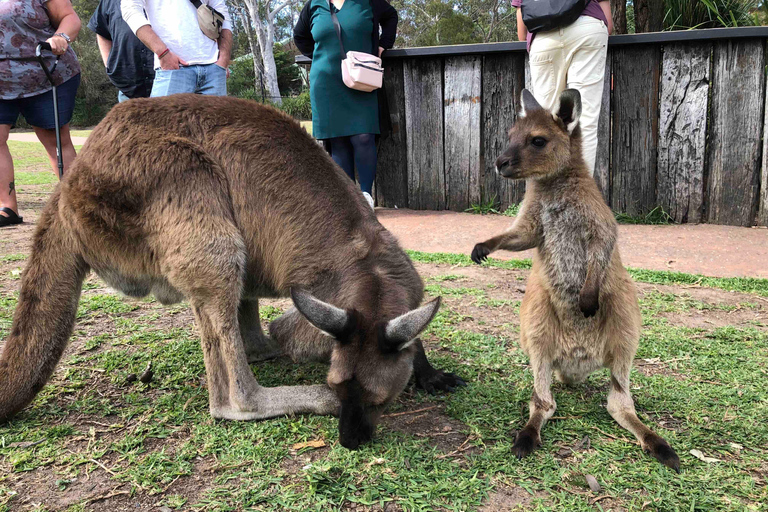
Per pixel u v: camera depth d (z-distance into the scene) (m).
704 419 1.31
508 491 1.07
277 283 1.42
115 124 1.34
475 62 3.29
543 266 1.40
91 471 1.13
